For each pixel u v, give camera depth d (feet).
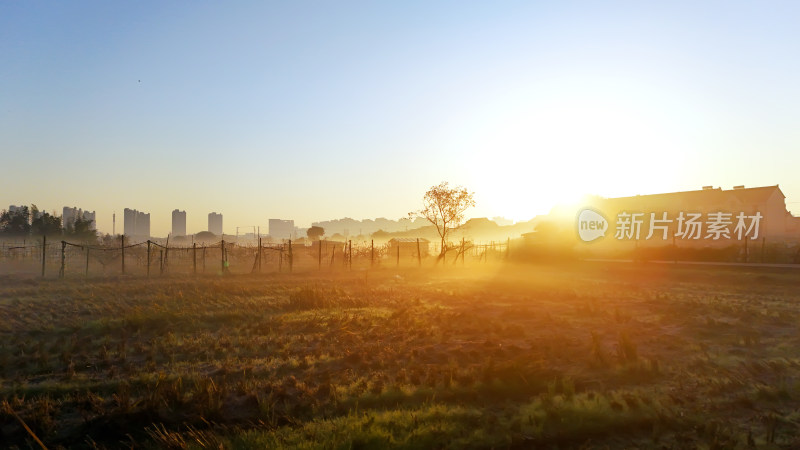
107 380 37.47
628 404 31.50
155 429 28.99
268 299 81.15
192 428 28.89
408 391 34.35
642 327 58.39
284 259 197.47
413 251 212.23
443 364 42.06
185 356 44.98
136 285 99.35
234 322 61.31
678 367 40.88
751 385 36.24
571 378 37.22
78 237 249.34
